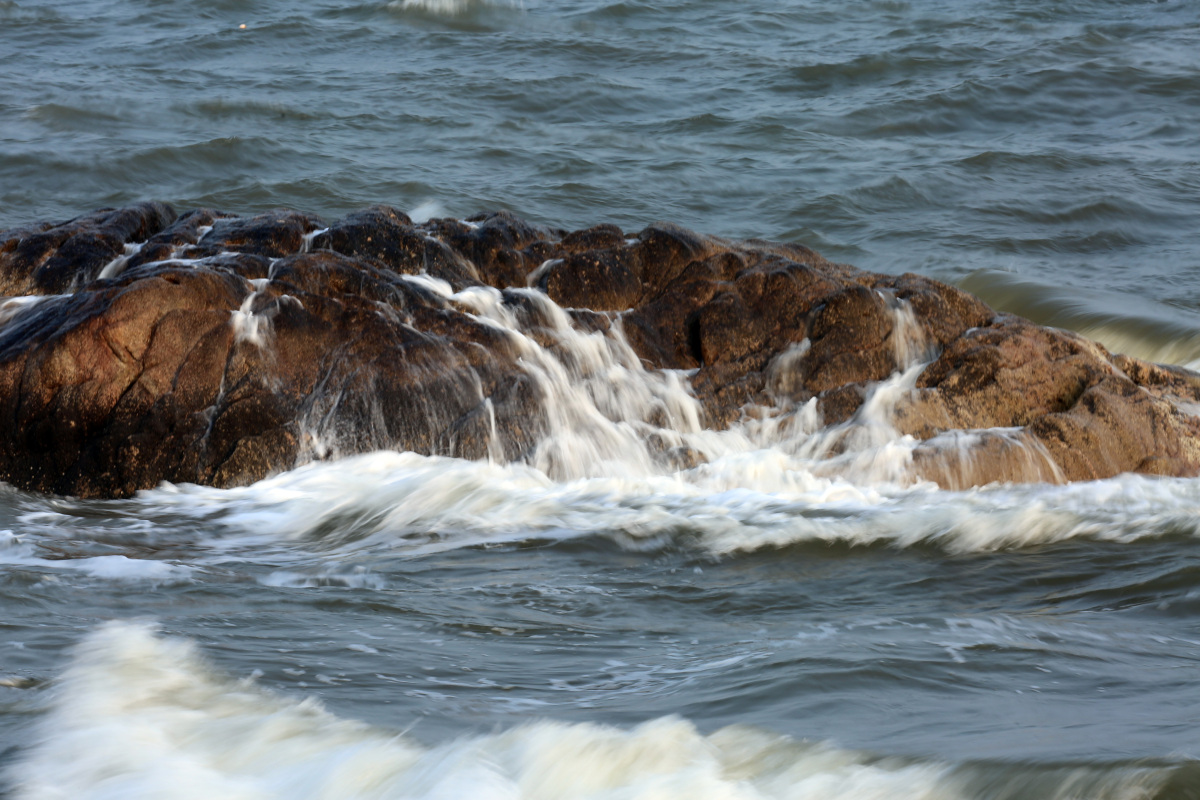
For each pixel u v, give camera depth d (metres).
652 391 35.69
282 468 32.50
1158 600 23.56
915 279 39.12
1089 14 151.25
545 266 38.78
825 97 108.25
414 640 20.67
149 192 73.38
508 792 14.76
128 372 32.59
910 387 35.59
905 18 147.00
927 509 30.31
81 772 15.12
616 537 28.44
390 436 33.16
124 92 99.56
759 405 35.97
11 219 66.38
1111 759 15.48
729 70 117.69
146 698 17.33
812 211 74.88
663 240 38.97
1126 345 52.38
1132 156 89.25
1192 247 70.12
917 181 80.62
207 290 33.66
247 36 126.12
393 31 131.50
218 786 14.89
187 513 30.52
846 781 15.22
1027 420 35.00
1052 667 19.39
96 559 25.84
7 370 32.47
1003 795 14.89
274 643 20.05
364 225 38.62
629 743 16.08
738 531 28.80
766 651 20.11
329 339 33.91
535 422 34.00
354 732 16.39
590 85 107.88
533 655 20.08
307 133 88.75
